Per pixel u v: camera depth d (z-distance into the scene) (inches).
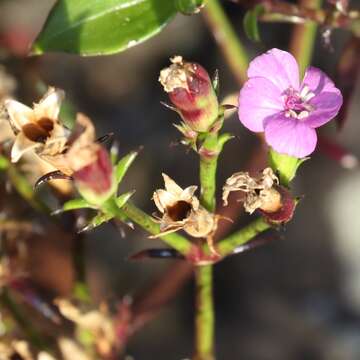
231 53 11.3
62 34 8.9
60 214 9.6
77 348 9.8
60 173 8.2
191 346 14.2
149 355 14.2
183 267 10.4
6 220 9.9
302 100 8.1
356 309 14.2
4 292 9.9
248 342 14.2
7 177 9.6
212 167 8.4
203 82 8.1
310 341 14.1
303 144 8.0
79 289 9.9
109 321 9.9
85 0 9.0
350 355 13.9
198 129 8.2
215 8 11.2
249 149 14.1
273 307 14.3
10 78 11.0
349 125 14.1
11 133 9.4
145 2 9.0
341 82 9.8
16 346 9.7
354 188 14.3
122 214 8.3
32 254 12.7
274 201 8.2
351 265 14.3
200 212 8.3
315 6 9.9
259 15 9.6
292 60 8.2
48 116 8.1
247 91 8.1
